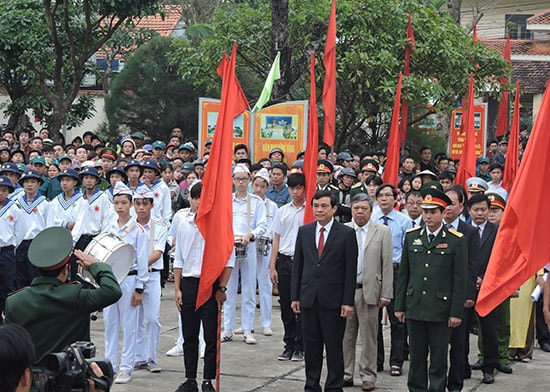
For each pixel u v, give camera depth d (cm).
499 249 796
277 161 1758
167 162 1848
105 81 3622
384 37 2206
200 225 1002
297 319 1208
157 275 1139
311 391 988
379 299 1070
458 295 961
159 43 2869
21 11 2453
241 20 2267
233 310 1321
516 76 4181
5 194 1412
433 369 974
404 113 2138
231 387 1067
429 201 973
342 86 2295
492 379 1120
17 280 1480
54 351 663
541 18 4294
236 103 1180
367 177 1462
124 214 1084
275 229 1223
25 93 2806
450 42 2266
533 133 775
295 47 2208
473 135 1576
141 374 1126
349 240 981
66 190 1480
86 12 2344
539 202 775
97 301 666
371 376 1064
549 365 1237
